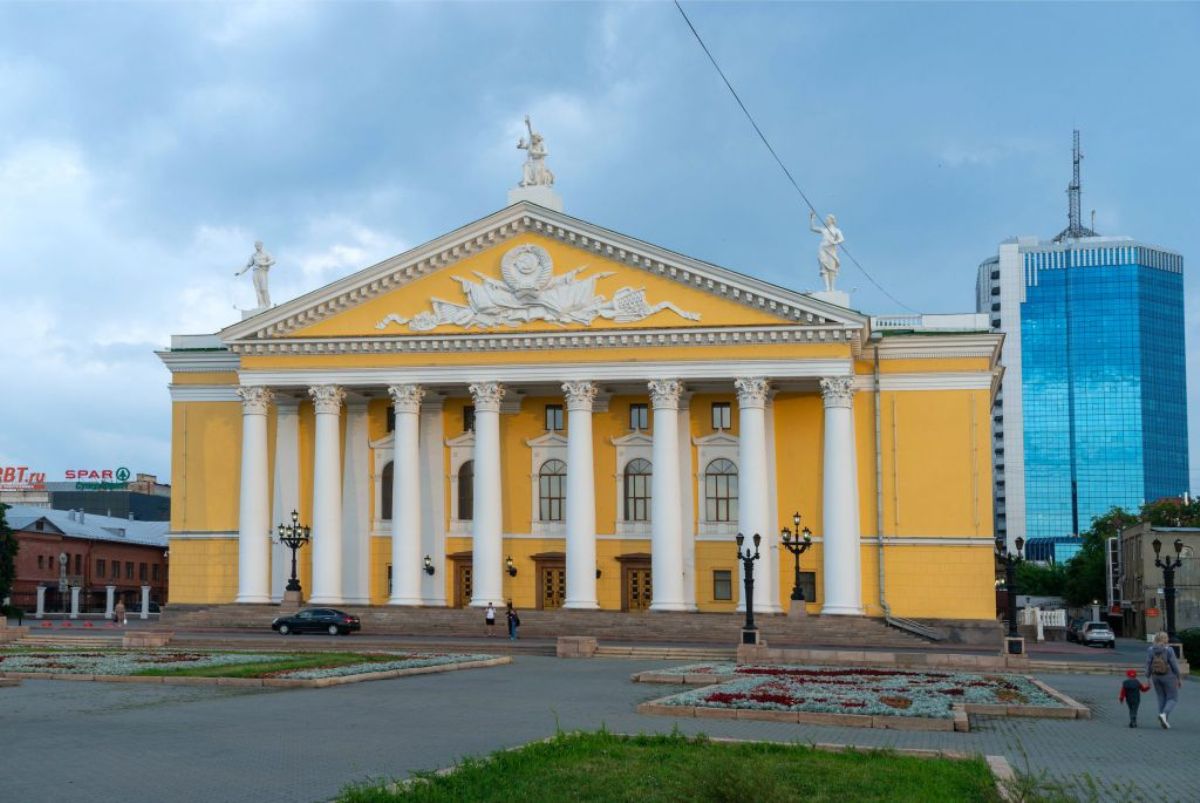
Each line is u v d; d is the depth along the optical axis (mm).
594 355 68938
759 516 66875
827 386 66750
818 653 49719
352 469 74500
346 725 27516
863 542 69562
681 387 69062
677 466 68125
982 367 69500
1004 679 42312
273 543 73938
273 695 34719
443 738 25312
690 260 67500
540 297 69500
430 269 71000
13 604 111812
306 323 71812
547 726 27562
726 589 70375
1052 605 155750
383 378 70750
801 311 66688
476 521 69500
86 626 79000
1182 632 56406
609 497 72250
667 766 20641
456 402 74375
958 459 69188
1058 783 20281
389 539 74125
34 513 121500
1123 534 122562
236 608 69688
